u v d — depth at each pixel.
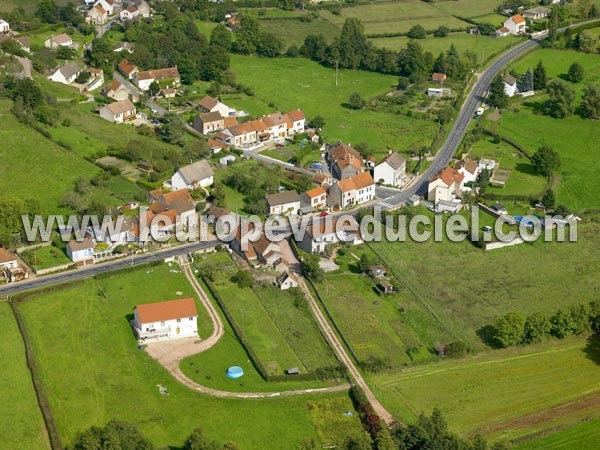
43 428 184.88
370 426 188.38
